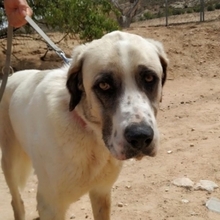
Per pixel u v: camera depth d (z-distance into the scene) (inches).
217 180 50.8
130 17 189.0
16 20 36.4
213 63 129.3
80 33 121.1
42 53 136.9
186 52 135.0
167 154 59.7
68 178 32.6
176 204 46.1
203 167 54.3
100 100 29.8
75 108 32.1
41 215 34.6
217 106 86.0
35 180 55.7
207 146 61.2
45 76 36.9
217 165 54.5
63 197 33.6
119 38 30.9
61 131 32.0
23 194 52.1
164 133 69.5
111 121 29.2
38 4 117.2
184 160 57.0
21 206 44.4
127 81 29.3
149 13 299.0
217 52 135.1
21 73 42.6
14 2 36.3
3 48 133.9
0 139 42.7
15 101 39.2
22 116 37.5
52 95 33.6
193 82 116.7
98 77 29.5
